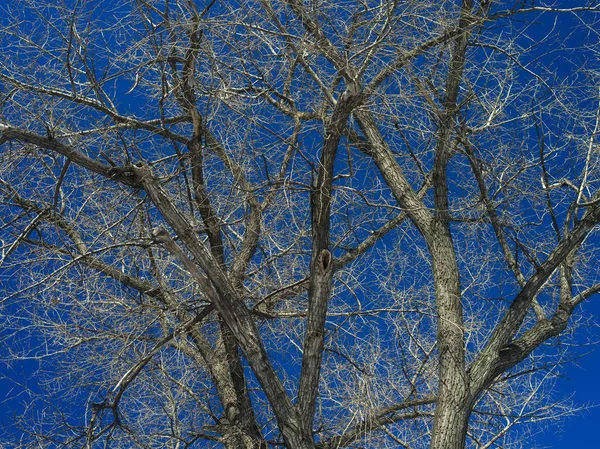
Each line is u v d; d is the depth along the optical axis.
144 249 8.26
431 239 8.80
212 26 6.79
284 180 7.21
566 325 8.19
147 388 8.67
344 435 8.04
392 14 6.64
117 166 7.23
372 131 9.56
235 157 7.65
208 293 7.21
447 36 7.09
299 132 7.44
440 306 8.27
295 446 6.92
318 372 7.28
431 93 7.63
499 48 7.88
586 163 8.47
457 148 8.46
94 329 8.76
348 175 7.48
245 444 8.17
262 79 7.51
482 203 8.73
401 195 9.26
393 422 8.80
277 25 6.94
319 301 7.43
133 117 8.09
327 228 7.59
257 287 8.36
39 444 7.86
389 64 6.95
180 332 8.04
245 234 8.98
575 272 9.02
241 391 8.40
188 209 8.47
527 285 8.05
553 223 8.20
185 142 8.24
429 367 9.26
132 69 7.49
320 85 7.21
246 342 7.12
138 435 8.07
